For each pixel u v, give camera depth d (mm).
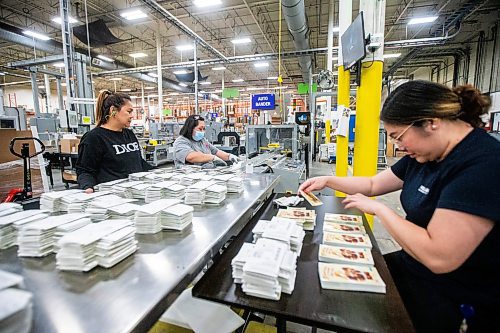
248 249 760
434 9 6312
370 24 2111
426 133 728
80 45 7832
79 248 613
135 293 540
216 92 14297
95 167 1602
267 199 1447
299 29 5590
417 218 821
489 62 6633
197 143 2477
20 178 2291
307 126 3812
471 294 716
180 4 6109
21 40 6312
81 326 448
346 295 662
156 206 894
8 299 470
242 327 1000
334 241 910
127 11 5684
